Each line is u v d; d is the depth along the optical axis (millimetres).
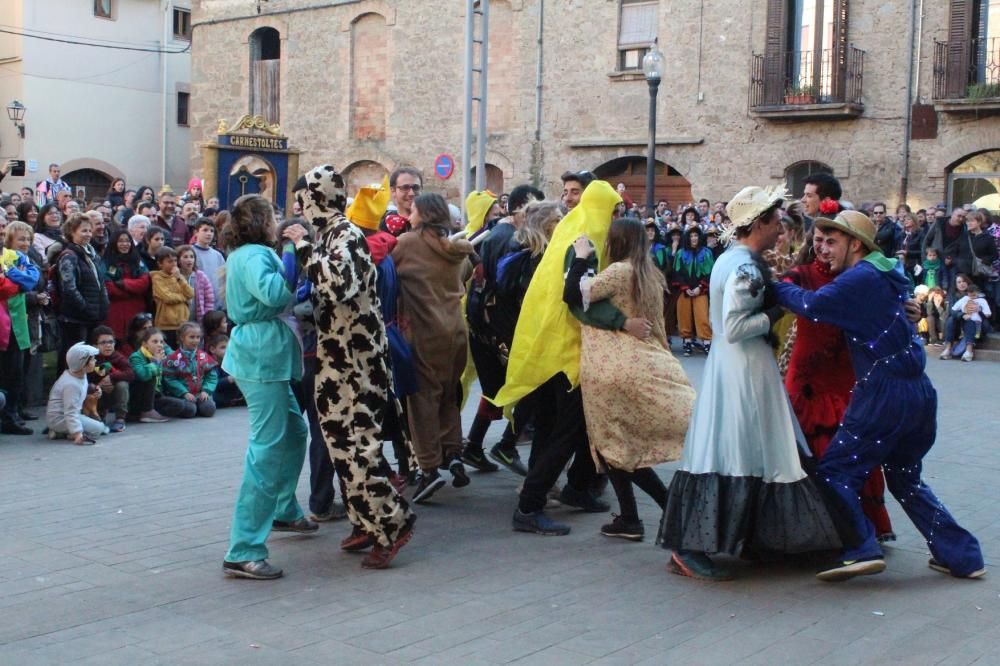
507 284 7039
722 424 5398
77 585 5359
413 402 6836
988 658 4445
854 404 5285
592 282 5941
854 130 21266
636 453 6062
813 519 5285
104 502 7004
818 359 5652
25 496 7145
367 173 27672
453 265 6844
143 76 34969
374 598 5223
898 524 6590
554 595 5270
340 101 27750
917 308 5340
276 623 4859
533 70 24734
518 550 6059
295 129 28562
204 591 5301
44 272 10328
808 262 5910
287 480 6148
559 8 24328
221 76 29781
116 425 9570
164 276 10766
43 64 32406
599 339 6047
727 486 5359
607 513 6918
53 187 20312
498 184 25672
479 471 8078
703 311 16125
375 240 6441
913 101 20672
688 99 22906
